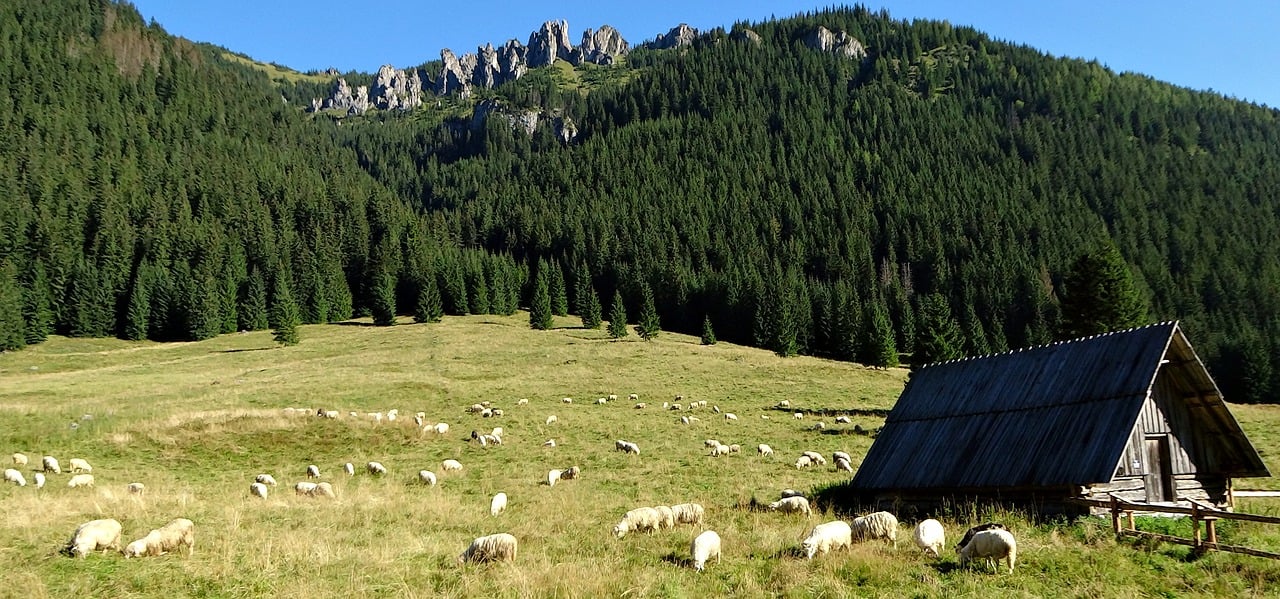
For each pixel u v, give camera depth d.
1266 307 134.38
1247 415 54.66
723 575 13.20
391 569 13.59
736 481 26.17
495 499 21.17
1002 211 182.62
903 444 22.11
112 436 32.22
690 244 169.75
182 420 34.97
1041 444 18.27
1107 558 13.68
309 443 34.38
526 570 13.28
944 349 61.66
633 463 30.83
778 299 112.88
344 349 87.31
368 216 171.75
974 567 13.11
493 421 43.66
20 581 12.30
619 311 103.81
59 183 151.88
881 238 177.88
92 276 110.81
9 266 112.50
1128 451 18.06
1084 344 19.84
